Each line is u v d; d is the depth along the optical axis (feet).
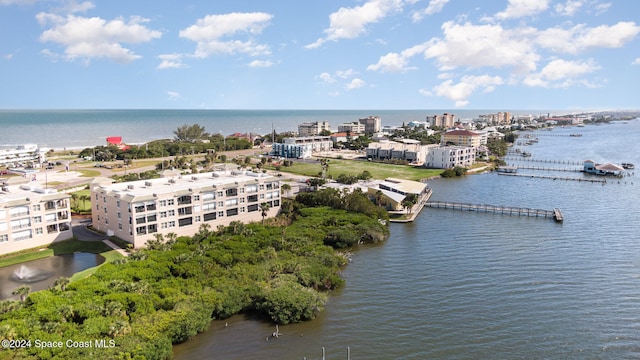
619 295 320.50
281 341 258.16
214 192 452.35
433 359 243.19
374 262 386.73
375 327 275.39
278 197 515.91
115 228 421.59
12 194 409.08
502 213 565.94
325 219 461.78
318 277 329.31
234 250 359.46
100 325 233.96
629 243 437.17
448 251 416.46
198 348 248.73
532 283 341.62
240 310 288.71
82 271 334.85
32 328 224.74
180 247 363.35
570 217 542.57
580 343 258.98
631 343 258.98
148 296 272.92
